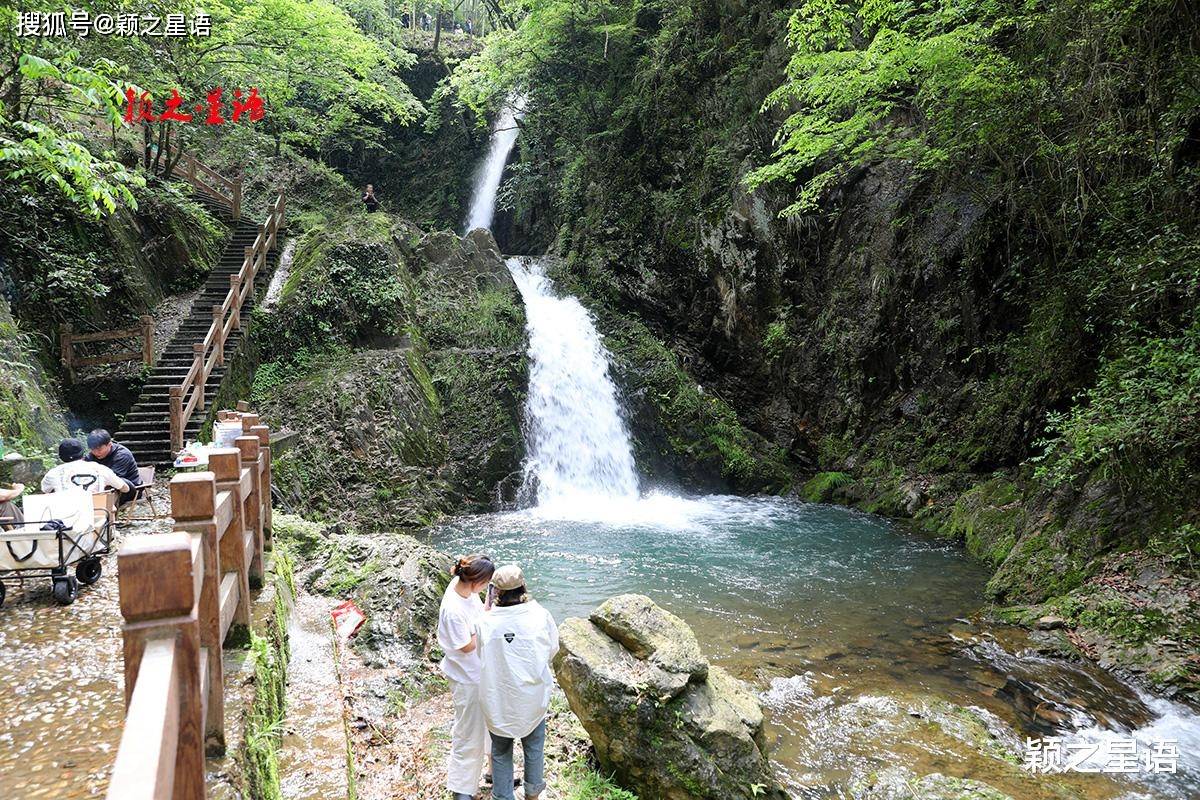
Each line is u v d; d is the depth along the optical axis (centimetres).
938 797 487
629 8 2181
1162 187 937
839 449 1631
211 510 261
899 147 1345
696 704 472
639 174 2034
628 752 456
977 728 591
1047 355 1172
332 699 426
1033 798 496
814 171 1656
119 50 1235
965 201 1391
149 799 108
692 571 1029
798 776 524
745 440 1745
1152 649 696
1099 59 973
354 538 791
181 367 1225
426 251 1775
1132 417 829
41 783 238
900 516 1389
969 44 1059
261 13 1706
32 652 352
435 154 2955
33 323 1130
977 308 1368
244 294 1445
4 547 411
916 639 789
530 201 2550
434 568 727
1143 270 922
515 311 1716
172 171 1747
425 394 1441
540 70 2305
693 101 1947
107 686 315
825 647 764
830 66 1200
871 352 1574
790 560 1093
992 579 948
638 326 1908
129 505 712
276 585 477
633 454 1625
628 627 503
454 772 389
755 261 1761
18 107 998
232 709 292
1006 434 1266
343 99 2423
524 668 378
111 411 1172
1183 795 504
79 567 455
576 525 1291
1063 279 1128
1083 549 879
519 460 1445
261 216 1978
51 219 1222
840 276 1653
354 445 1257
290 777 336
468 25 3788
